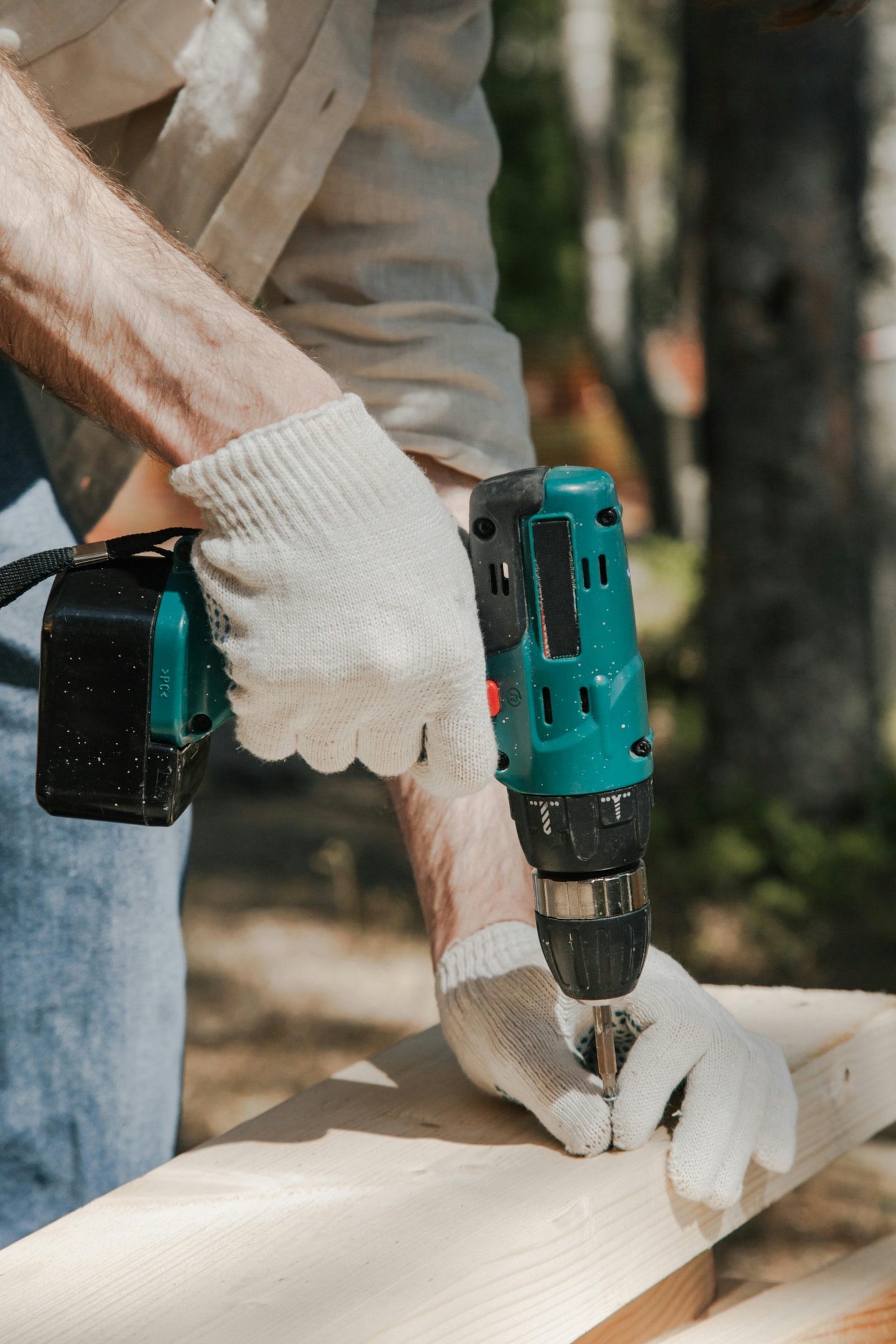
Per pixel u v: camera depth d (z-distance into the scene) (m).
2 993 1.50
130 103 1.34
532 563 1.06
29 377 1.05
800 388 5.27
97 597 1.03
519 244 14.36
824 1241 2.90
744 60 5.09
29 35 1.26
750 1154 1.14
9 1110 1.52
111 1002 1.55
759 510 5.38
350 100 1.35
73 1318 0.95
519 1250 1.01
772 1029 1.41
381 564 0.94
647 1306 1.26
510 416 1.48
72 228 0.94
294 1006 4.16
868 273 7.42
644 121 19.97
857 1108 1.40
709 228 5.41
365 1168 1.17
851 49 5.07
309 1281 0.98
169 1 1.30
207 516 0.97
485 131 1.53
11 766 1.47
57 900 1.50
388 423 1.41
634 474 17.02
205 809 6.38
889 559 7.50
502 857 1.36
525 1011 1.22
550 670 1.06
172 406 0.97
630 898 1.09
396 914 4.94
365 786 6.78
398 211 1.43
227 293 1.01
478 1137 1.22
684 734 7.04
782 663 5.38
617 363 13.42
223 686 1.05
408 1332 0.93
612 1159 1.14
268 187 1.35
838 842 5.16
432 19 1.43
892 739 6.45
